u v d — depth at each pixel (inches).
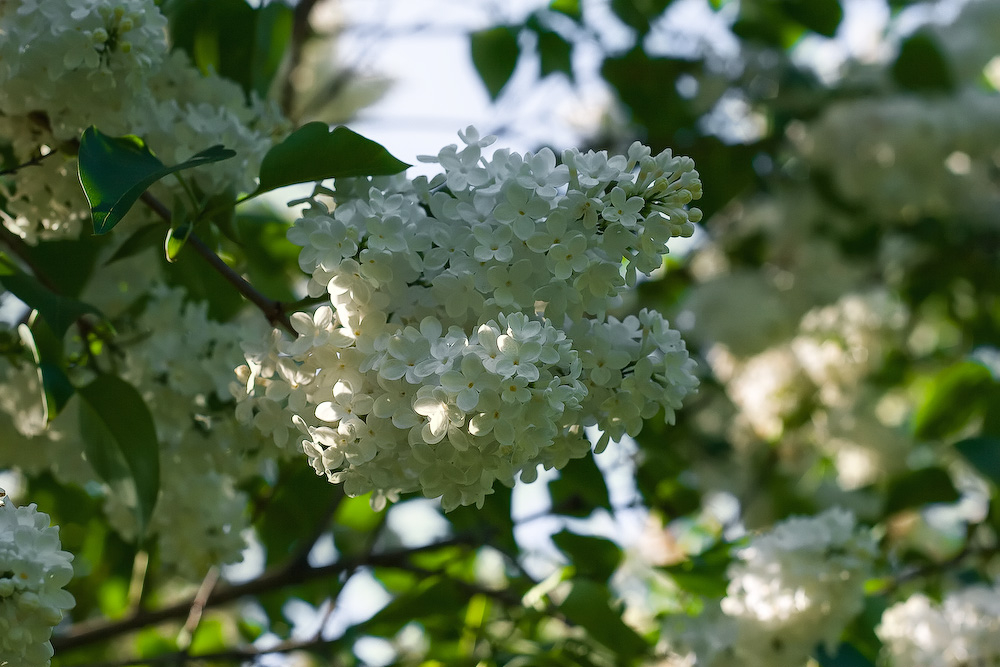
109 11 45.9
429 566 63.8
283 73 73.4
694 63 89.6
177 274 53.1
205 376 49.6
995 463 66.8
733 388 91.8
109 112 46.6
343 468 44.0
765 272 95.9
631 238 43.3
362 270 43.1
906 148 88.6
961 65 97.7
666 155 43.6
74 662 66.9
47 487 59.3
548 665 54.1
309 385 43.6
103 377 48.3
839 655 55.1
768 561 53.6
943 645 55.9
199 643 67.4
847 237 94.7
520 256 43.4
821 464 96.3
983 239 94.4
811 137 91.0
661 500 66.3
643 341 44.6
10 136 47.3
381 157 45.3
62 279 51.2
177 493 51.5
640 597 68.8
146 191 47.4
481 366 42.1
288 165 45.4
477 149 44.1
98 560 65.1
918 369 98.0
